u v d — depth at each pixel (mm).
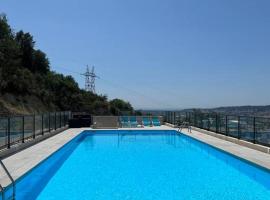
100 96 64000
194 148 16062
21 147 13195
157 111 29891
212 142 15508
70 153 14492
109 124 24688
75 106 52156
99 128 24422
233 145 14367
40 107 41656
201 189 8461
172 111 26578
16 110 34281
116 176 9875
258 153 12000
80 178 9602
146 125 27094
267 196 7859
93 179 9516
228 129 16531
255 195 7938
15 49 40094
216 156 13680
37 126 16375
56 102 49188
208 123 20141
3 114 30234
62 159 12938
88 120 25109
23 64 48000
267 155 11523
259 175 9711
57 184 8930
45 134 17391
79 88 57938
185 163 12078
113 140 19578
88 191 8234
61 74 56719
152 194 7977
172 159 12945
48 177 9797
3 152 11297
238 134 15172
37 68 51094
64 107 50219
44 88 46906
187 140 19203
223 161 12484
